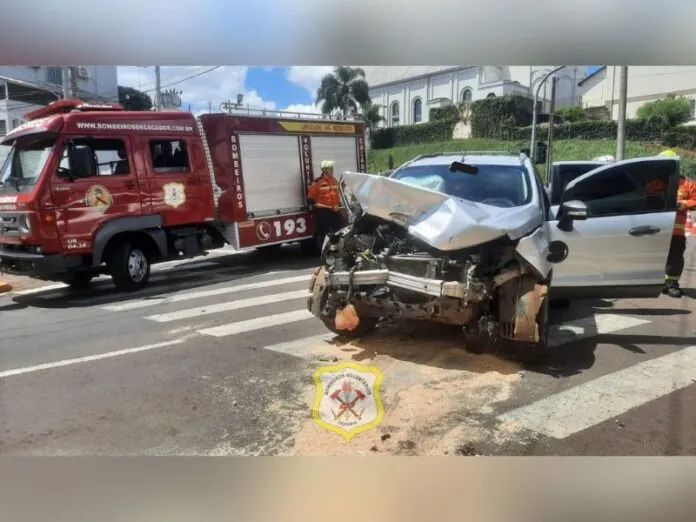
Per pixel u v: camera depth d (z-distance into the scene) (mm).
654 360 4965
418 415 3988
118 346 5750
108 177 8352
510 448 3592
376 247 4820
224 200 9969
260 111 10469
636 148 27953
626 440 3646
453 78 41625
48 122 7883
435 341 5387
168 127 9141
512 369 4742
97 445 3703
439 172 5836
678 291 7234
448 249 4379
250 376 4770
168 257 9406
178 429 3883
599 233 5594
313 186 11258
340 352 5223
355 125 12680
